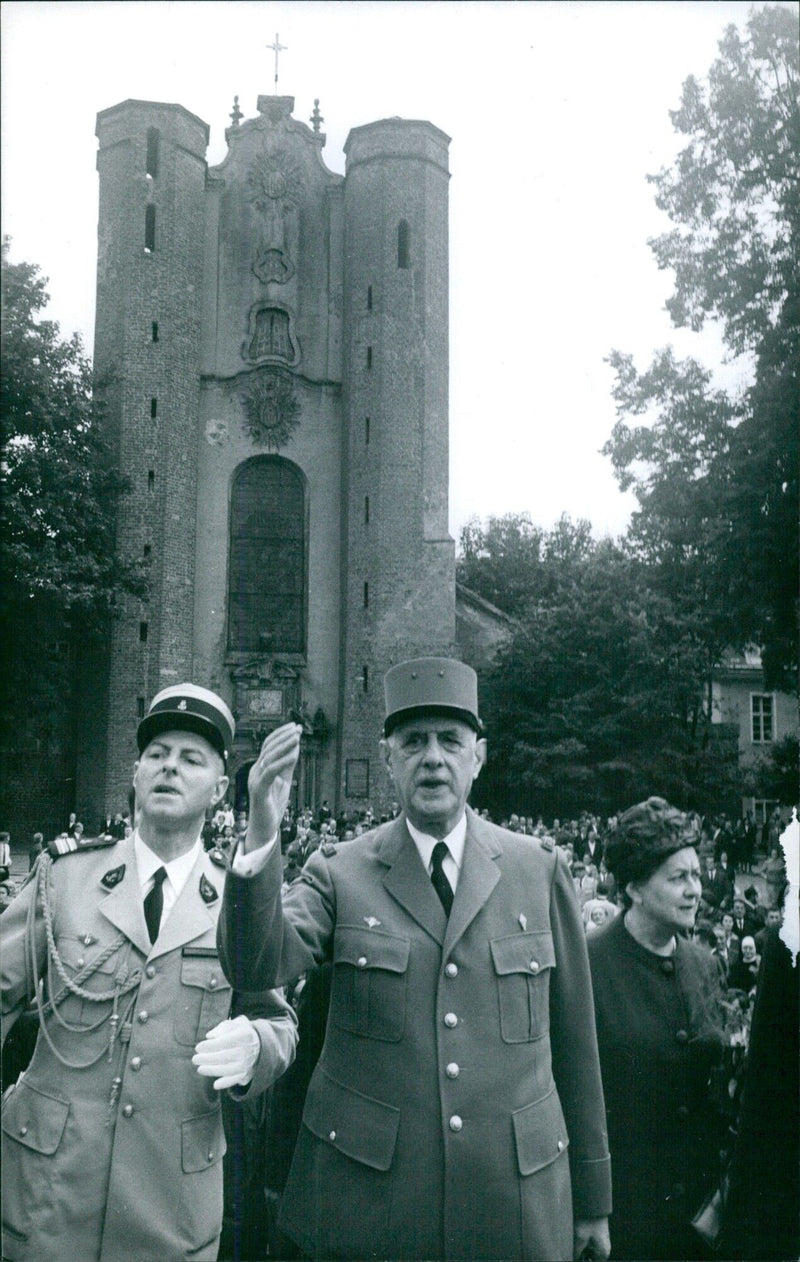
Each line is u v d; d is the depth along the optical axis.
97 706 26.92
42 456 19.92
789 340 6.38
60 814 25.16
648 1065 3.13
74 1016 2.77
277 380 31.72
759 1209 3.16
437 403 31.34
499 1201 2.65
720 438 6.55
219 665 30.22
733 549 6.50
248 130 32.62
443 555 30.31
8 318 15.07
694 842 3.22
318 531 31.58
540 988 2.89
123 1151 2.64
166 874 2.96
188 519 30.06
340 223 33.12
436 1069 2.74
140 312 29.80
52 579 20.03
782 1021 3.37
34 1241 2.56
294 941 2.70
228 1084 2.42
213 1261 2.74
